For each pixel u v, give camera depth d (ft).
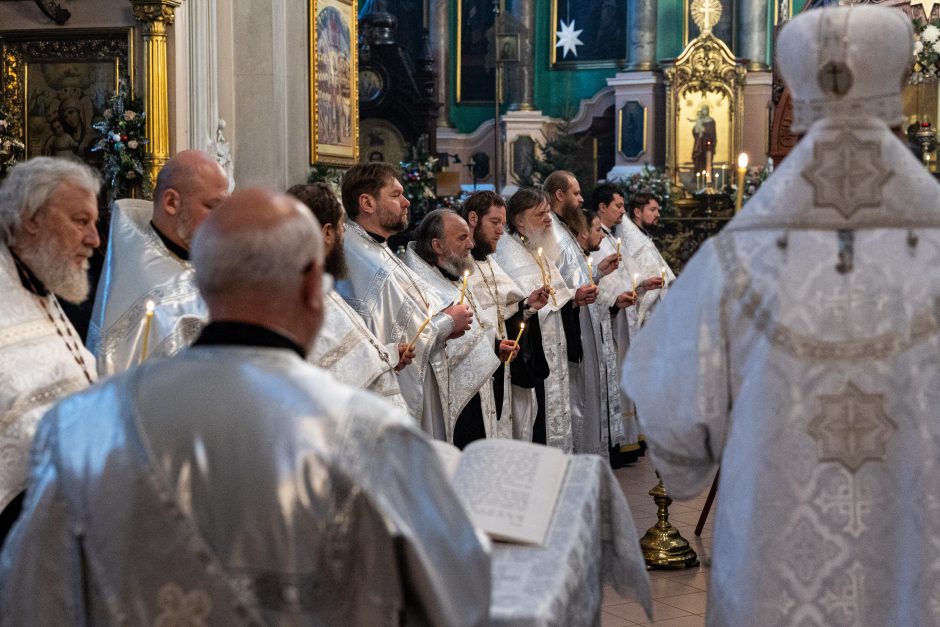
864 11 7.64
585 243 22.66
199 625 5.11
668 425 7.73
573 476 8.22
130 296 10.51
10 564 5.40
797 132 7.84
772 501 7.47
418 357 14.40
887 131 7.57
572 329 21.57
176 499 5.15
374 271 14.51
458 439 16.96
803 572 7.47
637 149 64.18
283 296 5.54
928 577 7.31
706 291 7.64
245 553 5.08
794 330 7.40
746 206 7.82
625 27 66.69
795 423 7.41
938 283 7.34
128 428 5.29
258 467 5.11
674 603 14.74
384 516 5.07
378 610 5.15
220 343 5.49
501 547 7.25
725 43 64.69
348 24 37.45
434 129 60.44
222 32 31.50
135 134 27.02
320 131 35.22
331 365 12.02
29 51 28.55
